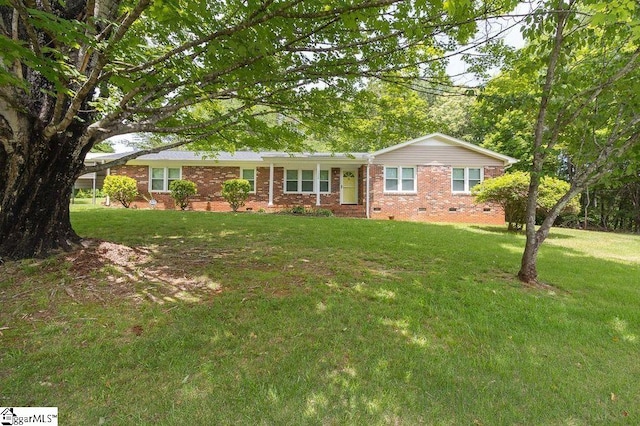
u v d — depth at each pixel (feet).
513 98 14.84
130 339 9.05
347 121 18.93
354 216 48.26
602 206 58.34
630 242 31.78
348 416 6.63
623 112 14.49
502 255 20.86
